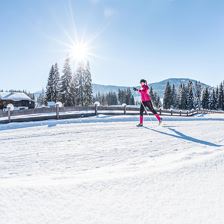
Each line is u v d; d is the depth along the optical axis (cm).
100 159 625
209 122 1573
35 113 1786
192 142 841
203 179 407
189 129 1178
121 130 1130
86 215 295
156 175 428
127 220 284
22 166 573
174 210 305
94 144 816
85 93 5650
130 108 2567
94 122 1452
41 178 464
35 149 754
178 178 413
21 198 341
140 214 297
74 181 412
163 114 2933
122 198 341
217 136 966
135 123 1409
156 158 621
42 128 1198
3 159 641
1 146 808
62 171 527
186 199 335
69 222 280
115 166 554
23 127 1259
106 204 323
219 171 444
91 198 341
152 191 363
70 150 733
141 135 995
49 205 321
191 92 9394
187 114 3800
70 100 5425
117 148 753
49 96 5750
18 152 718
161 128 1202
